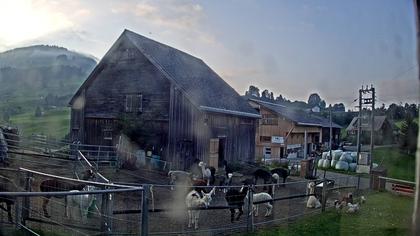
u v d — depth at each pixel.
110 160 18.44
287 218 9.12
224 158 21.17
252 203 8.09
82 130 22.22
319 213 9.84
